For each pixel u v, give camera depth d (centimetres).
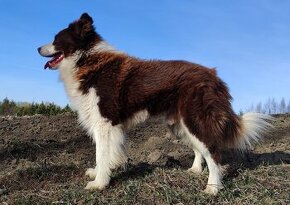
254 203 133
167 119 143
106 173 143
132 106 142
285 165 163
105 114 142
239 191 140
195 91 136
